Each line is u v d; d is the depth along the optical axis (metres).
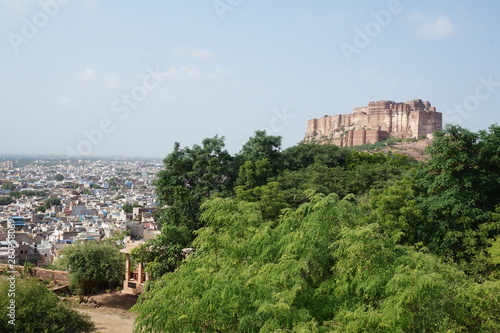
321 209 17.98
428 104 165.88
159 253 31.95
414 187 34.09
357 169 49.19
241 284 15.24
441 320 14.34
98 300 34.03
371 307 14.65
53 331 20.81
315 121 182.00
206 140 47.09
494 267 25.52
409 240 29.03
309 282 17.39
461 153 29.41
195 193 43.19
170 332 15.39
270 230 19.59
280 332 13.23
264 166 46.12
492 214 27.64
